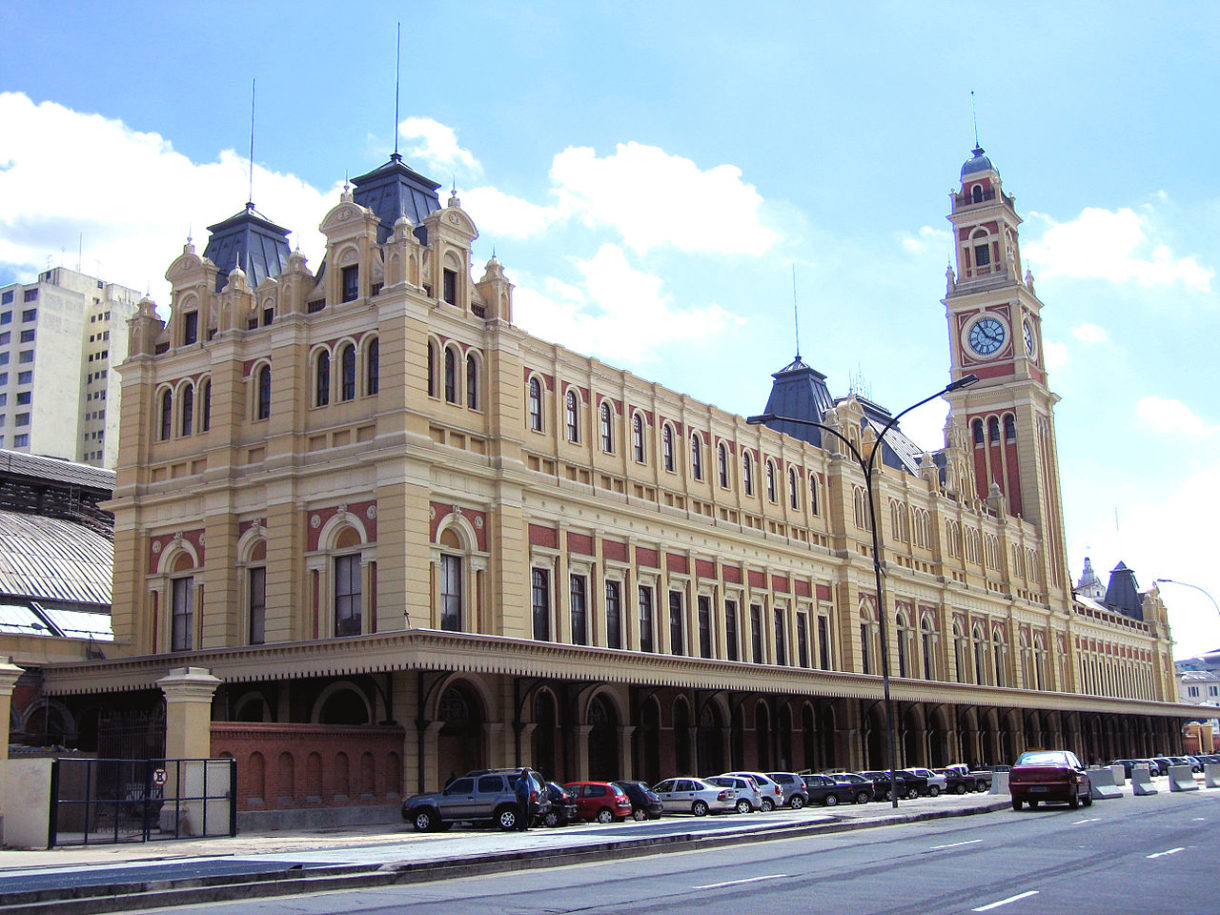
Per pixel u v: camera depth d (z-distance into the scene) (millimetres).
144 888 20453
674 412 61531
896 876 23328
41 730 49812
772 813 48500
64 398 173750
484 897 20172
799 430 79375
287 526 47469
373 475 45781
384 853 28141
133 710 49656
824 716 70688
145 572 52812
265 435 49656
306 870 23062
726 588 63094
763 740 64812
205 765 35281
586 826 40562
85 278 184625
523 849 27734
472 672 44281
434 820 38594
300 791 39781
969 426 113438
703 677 53312
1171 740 143125
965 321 115438
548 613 51031
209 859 27062
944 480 95438
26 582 55906
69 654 51500
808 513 71812
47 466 68188
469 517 47656
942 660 85188
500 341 50125
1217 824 37906
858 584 74625
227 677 44562
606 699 53906
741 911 18141
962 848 30016
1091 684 117562
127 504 53344
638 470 58094
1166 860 26438
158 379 54375
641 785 46094
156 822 36688
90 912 18547
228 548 49312
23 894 18797
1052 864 25672
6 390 171750
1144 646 137250
